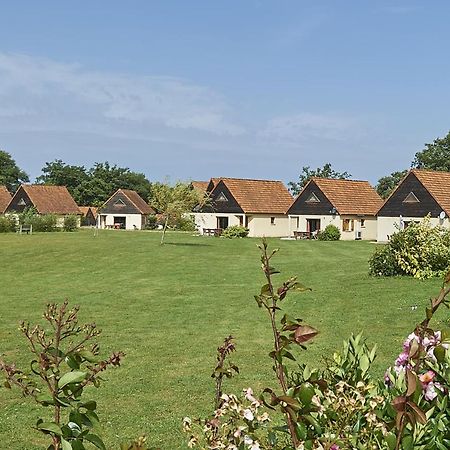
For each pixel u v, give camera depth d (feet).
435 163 310.24
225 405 9.50
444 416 10.27
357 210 194.18
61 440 8.37
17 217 214.28
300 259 103.81
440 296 9.23
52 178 377.91
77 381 8.66
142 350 37.06
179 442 22.12
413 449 9.14
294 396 9.09
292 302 53.26
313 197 196.24
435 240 68.69
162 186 149.38
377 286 61.11
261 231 203.92
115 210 273.13
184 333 42.29
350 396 9.51
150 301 57.52
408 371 8.59
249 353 35.86
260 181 214.28
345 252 123.03
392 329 41.52
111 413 25.43
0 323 46.19
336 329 41.96
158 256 108.68
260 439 9.61
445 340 9.78
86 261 99.55
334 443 8.98
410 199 163.84
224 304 54.95
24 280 76.38
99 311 52.01
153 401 27.02
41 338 9.32
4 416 25.02
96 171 373.81
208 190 210.79
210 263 96.89
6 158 392.88
